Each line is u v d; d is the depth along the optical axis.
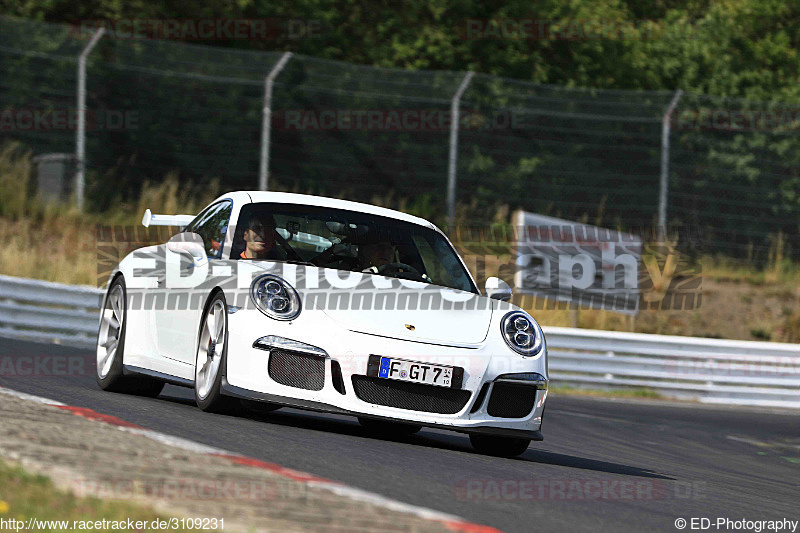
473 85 72.88
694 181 74.12
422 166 70.38
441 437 25.66
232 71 67.75
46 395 21.86
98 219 60.75
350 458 17.83
